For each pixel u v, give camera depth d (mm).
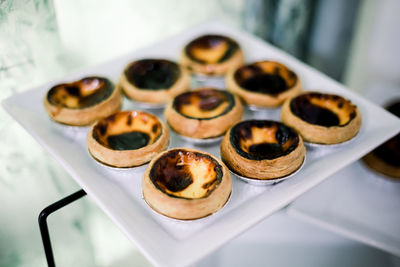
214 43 539
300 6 681
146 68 499
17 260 572
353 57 768
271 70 504
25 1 452
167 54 543
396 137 627
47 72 510
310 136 430
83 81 467
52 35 493
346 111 454
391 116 472
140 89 472
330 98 459
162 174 387
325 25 696
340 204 590
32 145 518
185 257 347
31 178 535
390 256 596
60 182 565
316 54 736
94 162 421
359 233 556
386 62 757
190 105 461
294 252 603
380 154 622
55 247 593
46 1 467
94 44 558
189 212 360
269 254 602
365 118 472
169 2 600
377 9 710
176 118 440
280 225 632
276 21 695
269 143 423
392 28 719
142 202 392
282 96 471
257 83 497
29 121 452
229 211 384
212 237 362
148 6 582
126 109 484
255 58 544
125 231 365
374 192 609
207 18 655
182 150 395
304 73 524
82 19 528
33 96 474
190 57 519
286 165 392
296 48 733
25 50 477
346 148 438
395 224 573
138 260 681
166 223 374
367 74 783
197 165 391
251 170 391
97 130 422
